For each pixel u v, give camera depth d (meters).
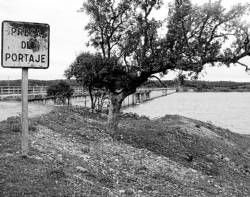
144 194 10.97
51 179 8.71
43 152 11.64
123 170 13.45
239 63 20.64
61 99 57.84
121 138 20.88
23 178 8.29
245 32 20.23
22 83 9.28
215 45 20.16
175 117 36.56
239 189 17.30
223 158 24.23
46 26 9.12
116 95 22.09
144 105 110.56
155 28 20.52
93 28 22.02
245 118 76.12
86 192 8.70
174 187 13.24
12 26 8.80
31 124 16.52
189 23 20.17
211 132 32.72
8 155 10.08
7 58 8.80
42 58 9.14
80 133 18.06
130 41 21.16
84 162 12.31
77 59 23.39
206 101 180.00
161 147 21.55
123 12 21.39
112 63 21.19
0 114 22.78
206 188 14.73
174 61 20.23
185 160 20.58
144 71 20.92
